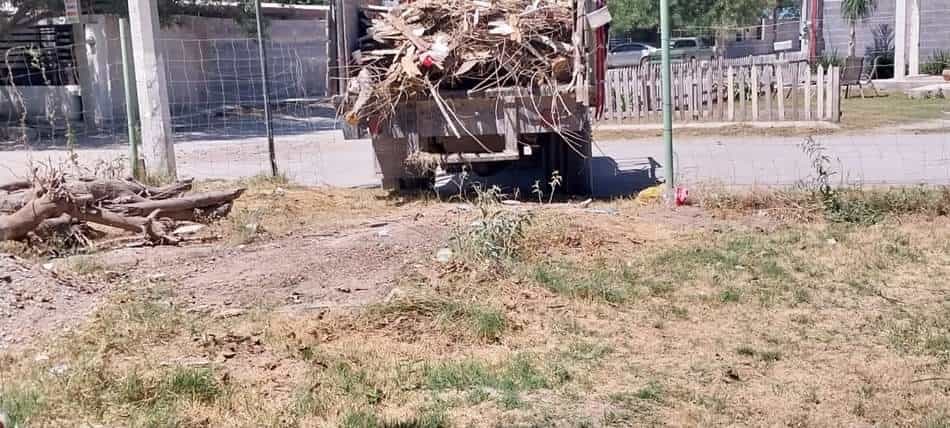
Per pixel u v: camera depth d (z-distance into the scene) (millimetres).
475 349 6270
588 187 12203
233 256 8352
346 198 11852
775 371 5965
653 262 8398
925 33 33594
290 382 5562
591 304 7270
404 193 12031
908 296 7512
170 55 28016
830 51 36469
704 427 5082
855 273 8094
